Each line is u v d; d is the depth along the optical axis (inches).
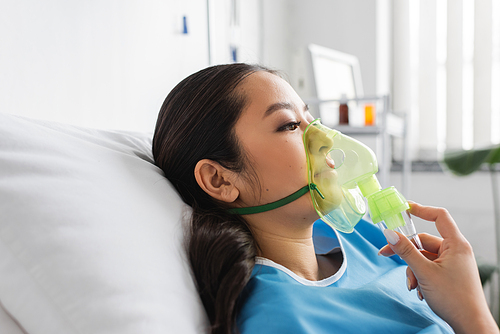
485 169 110.1
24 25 45.0
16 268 21.7
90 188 25.1
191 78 35.0
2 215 21.8
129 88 62.9
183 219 29.4
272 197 31.7
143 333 21.2
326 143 31.4
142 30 65.8
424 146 121.4
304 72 94.1
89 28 55.0
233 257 27.6
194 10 79.9
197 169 32.6
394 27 124.0
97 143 32.0
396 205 29.3
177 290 24.4
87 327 20.9
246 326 25.0
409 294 33.7
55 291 21.4
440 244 32.3
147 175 30.7
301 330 23.9
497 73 109.7
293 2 127.4
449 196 115.2
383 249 35.8
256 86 32.3
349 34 119.2
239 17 101.0
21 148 24.5
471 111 113.7
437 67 119.1
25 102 45.2
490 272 75.5
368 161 30.8
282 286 27.2
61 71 50.3
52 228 22.3
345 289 29.2
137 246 24.3
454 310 26.9
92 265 22.1
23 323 22.1
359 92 113.2
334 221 33.0
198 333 24.0
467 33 113.3
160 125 35.9
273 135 31.4
